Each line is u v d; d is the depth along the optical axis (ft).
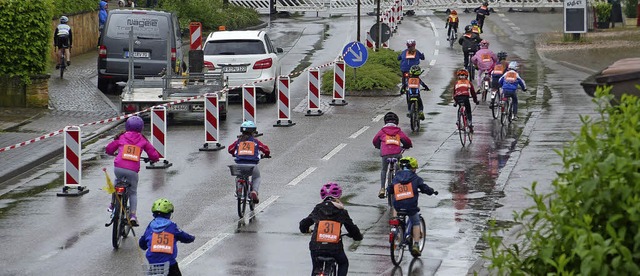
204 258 75.15
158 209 61.21
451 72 203.92
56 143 125.29
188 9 274.16
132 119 82.33
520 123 143.23
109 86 177.68
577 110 153.58
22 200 96.84
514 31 277.23
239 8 301.43
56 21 212.02
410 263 73.92
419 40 261.24
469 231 83.46
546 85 183.11
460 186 101.45
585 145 33.04
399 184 73.87
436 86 183.93
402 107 160.66
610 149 32.60
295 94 176.96
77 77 188.75
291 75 199.52
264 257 75.46
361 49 166.50
